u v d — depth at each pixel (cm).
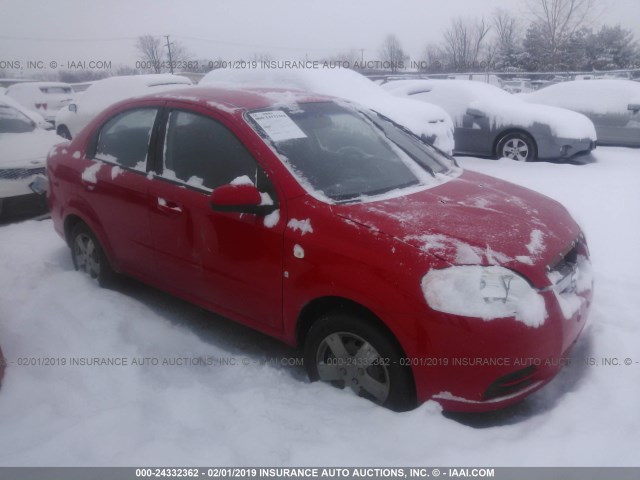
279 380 322
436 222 284
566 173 832
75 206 432
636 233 554
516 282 259
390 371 275
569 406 286
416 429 261
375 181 335
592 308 394
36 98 1864
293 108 370
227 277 332
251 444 261
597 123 1102
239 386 318
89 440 259
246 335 385
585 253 325
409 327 259
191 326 396
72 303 396
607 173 828
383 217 286
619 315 383
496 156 969
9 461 248
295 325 306
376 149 370
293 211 300
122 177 391
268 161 319
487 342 249
